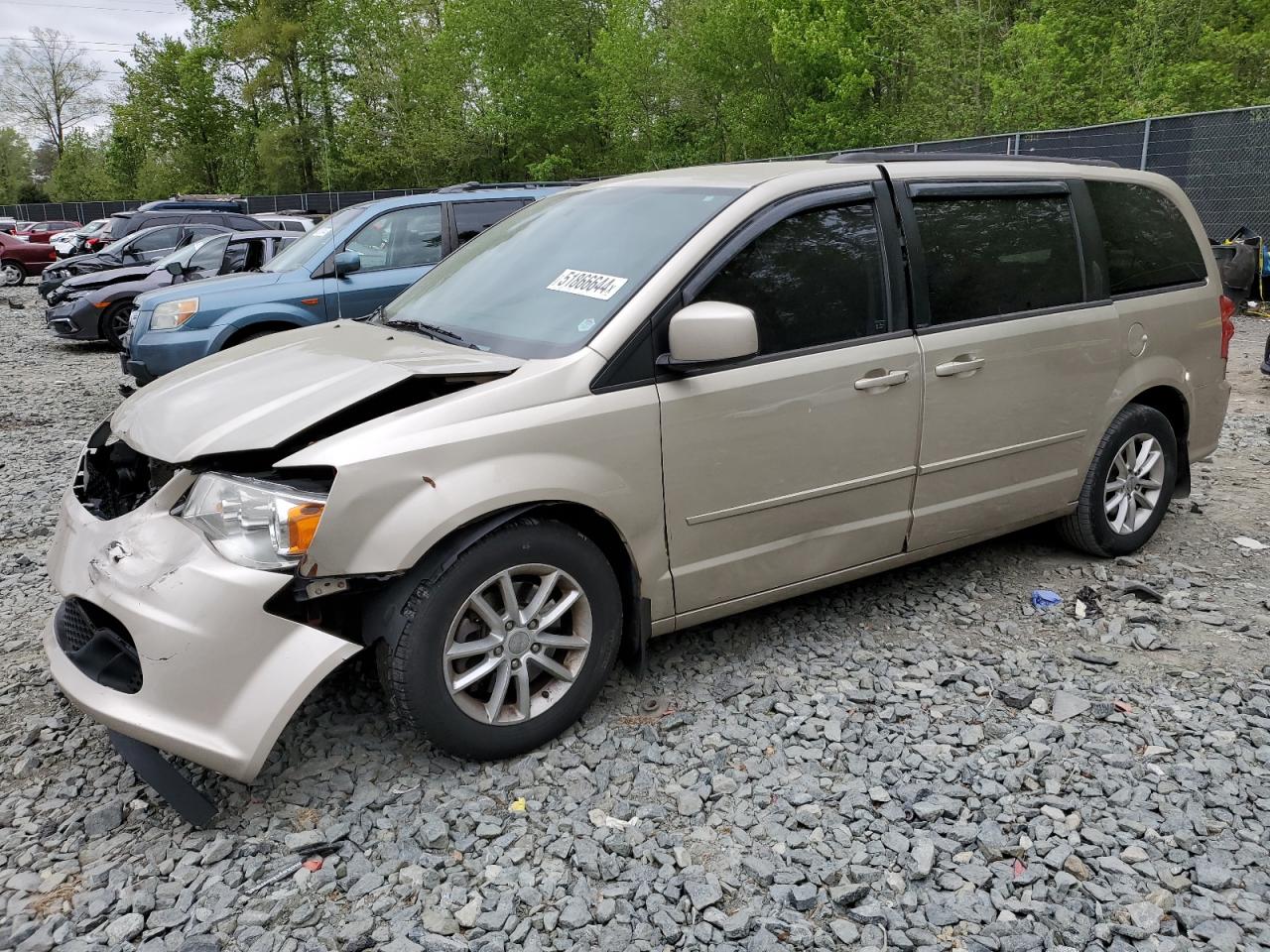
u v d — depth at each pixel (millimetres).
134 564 2801
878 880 2561
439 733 2928
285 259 8672
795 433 3443
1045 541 4945
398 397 3113
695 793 2922
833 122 27250
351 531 2699
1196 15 20844
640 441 3131
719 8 30344
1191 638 3902
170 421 3037
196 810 2789
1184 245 4793
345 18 41969
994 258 3998
